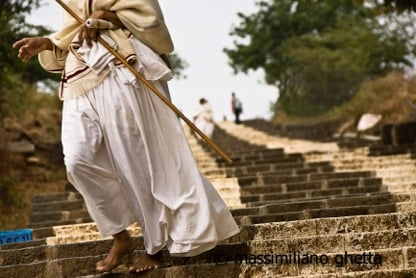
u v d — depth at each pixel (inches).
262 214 417.7
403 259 302.4
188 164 283.0
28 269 307.6
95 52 282.2
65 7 285.3
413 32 1467.8
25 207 797.9
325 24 2244.1
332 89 1873.8
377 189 541.0
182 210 279.7
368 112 1239.5
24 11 788.6
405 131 904.9
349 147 969.5
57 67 300.5
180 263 303.3
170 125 284.7
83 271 309.6
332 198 453.4
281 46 2222.0
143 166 282.5
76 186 282.0
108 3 284.8
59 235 451.8
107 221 281.1
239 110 1742.1
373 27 1499.8
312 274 302.4
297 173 705.0
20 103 938.7
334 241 314.3
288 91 1971.0
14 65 795.4
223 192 586.9
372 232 315.9
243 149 1128.2
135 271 292.2
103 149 282.8
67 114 283.6
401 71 1269.7
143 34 284.2
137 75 279.7
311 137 1342.3
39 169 928.9
